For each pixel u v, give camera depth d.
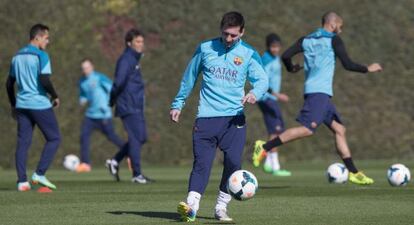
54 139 42.22
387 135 81.19
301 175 58.16
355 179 44.50
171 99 76.94
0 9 73.12
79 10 75.88
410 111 82.44
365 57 82.75
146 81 77.06
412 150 81.31
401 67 83.25
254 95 27.17
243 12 80.06
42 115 41.72
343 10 83.69
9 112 71.62
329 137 79.50
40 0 74.25
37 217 29.17
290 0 82.00
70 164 68.31
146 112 76.19
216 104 27.39
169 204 33.88
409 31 84.44
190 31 79.00
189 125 76.31
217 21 79.50
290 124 78.19
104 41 76.38
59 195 38.69
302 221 27.73
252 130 76.81
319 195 37.78
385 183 46.72
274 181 49.97
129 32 48.44
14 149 71.31
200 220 27.94
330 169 45.78
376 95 82.06
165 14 79.12
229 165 27.73
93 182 49.72
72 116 73.38
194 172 27.55
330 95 41.84
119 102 48.56
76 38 75.00
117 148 74.62
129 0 78.88
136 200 35.81
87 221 27.97
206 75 27.56
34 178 42.16
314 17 82.06
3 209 31.86
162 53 78.25
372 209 31.55
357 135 80.50
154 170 66.44
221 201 28.05
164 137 75.75
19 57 41.75
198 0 80.00
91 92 67.75
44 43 41.97
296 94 79.25
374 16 84.31
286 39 80.12
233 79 27.42
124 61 48.22
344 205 33.06
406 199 35.69
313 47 41.62
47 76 41.31
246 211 30.92
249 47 27.70
